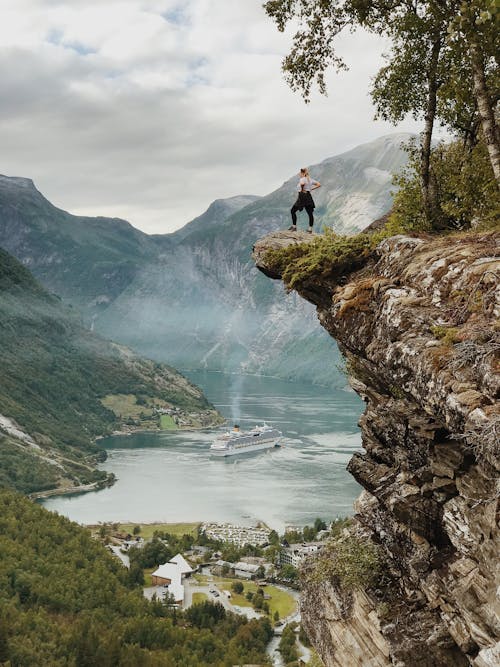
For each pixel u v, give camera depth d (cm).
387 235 1995
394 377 1440
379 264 1834
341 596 1816
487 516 1166
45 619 10300
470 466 1270
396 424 1530
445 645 1396
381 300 1616
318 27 2184
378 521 1647
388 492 1527
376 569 1734
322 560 1933
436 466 1339
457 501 1287
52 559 12281
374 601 1686
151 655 9056
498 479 1123
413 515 1435
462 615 1193
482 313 1344
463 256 1525
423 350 1344
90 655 9012
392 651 1464
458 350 1257
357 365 1867
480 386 1184
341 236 2116
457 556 1345
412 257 1700
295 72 2258
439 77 2128
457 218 2141
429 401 1285
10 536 12888
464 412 1159
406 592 1617
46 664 8925
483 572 1159
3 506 13775
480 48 1766
